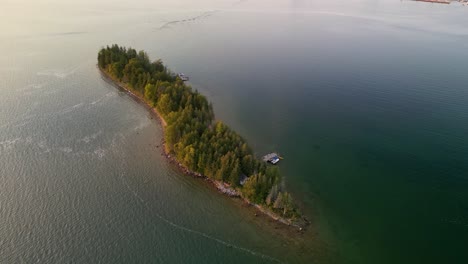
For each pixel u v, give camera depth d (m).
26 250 117.94
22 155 160.38
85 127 183.12
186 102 181.25
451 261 119.75
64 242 121.25
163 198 140.25
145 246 121.06
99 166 156.00
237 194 140.25
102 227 127.44
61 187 144.25
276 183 136.00
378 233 129.12
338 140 185.00
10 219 128.75
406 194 148.50
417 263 118.56
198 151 148.50
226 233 125.88
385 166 165.50
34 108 198.00
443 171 162.62
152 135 178.75
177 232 126.12
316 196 145.00
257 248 120.69
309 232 127.00
